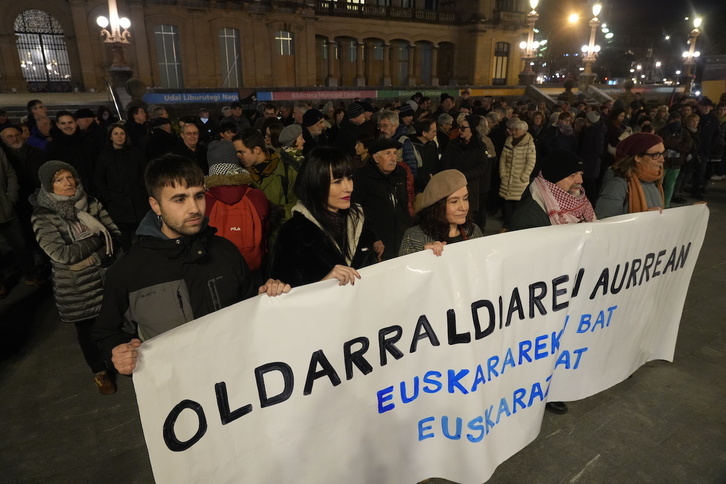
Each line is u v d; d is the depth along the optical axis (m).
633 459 2.49
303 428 1.71
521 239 2.08
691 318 4.11
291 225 2.13
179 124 7.22
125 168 4.61
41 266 5.15
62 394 3.10
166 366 1.41
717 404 2.95
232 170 2.80
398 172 3.43
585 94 24.25
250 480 1.63
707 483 2.34
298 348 1.65
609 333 2.62
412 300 1.86
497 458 2.20
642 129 7.85
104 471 2.44
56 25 23.16
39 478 2.39
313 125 5.68
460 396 2.02
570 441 2.62
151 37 23.14
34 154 4.93
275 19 25.44
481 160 5.58
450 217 2.26
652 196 3.13
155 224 1.78
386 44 31.20
